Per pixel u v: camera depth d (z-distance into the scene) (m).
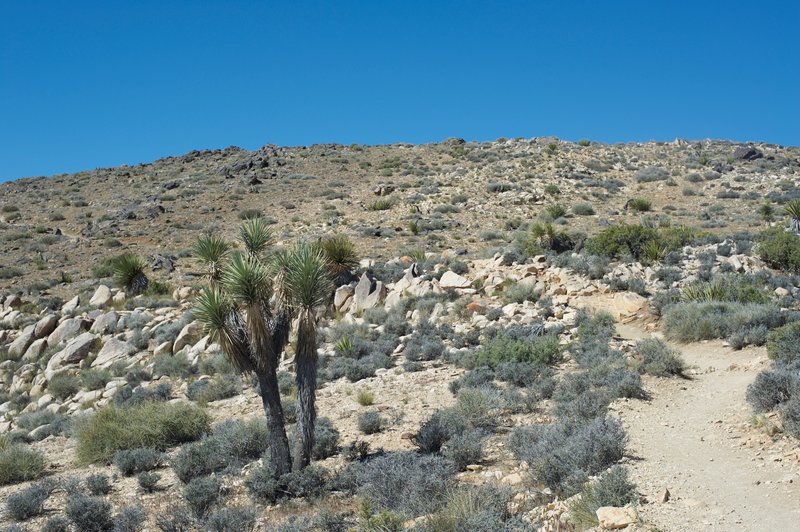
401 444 14.25
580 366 18.89
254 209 56.31
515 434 13.02
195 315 12.09
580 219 47.69
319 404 18.17
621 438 11.50
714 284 25.08
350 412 17.11
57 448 17.83
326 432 14.30
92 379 24.23
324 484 12.12
